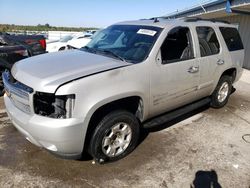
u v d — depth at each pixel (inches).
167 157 145.7
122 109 134.1
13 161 135.1
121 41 162.7
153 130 179.5
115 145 135.3
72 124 111.7
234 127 193.0
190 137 171.9
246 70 480.4
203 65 179.9
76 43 490.3
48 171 128.1
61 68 124.9
